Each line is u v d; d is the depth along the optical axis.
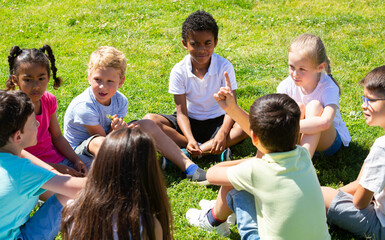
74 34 7.65
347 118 4.64
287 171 2.34
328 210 2.90
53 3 9.47
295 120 2.36
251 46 6.82
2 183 2.41
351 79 5.44
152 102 5.14
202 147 4.00
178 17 8.28
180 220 3.13
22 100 2.51
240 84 5.59
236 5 8.91
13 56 3.32
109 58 3.55
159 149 3.74
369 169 2.66
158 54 6.57
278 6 8.82
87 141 3.66
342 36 6.97
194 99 4.25
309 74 3.64
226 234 3.00
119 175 2.04
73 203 2.22
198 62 4.07
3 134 2.42
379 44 6.54
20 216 2.56
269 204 2.36
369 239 2.83
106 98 3.66
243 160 2.92
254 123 2.41
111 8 8.81
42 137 3.49
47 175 2.53
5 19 8.45
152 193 2.13
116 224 1.99
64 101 5.13
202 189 3.52
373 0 8.79
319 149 3.90
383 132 4.35
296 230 2.33
